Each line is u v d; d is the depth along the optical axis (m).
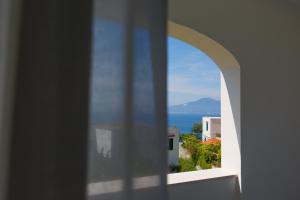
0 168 0.63
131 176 0.76
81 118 0.67
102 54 0.75
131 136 0.77
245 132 2.78
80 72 0.68
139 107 0.77
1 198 0.62
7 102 0.64
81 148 0.67
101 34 0.75
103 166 0.75
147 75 0.78
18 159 0.63
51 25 0.67
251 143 2.82
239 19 2.81
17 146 0.63
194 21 2.44
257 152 2.86
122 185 0.76
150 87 0.79
